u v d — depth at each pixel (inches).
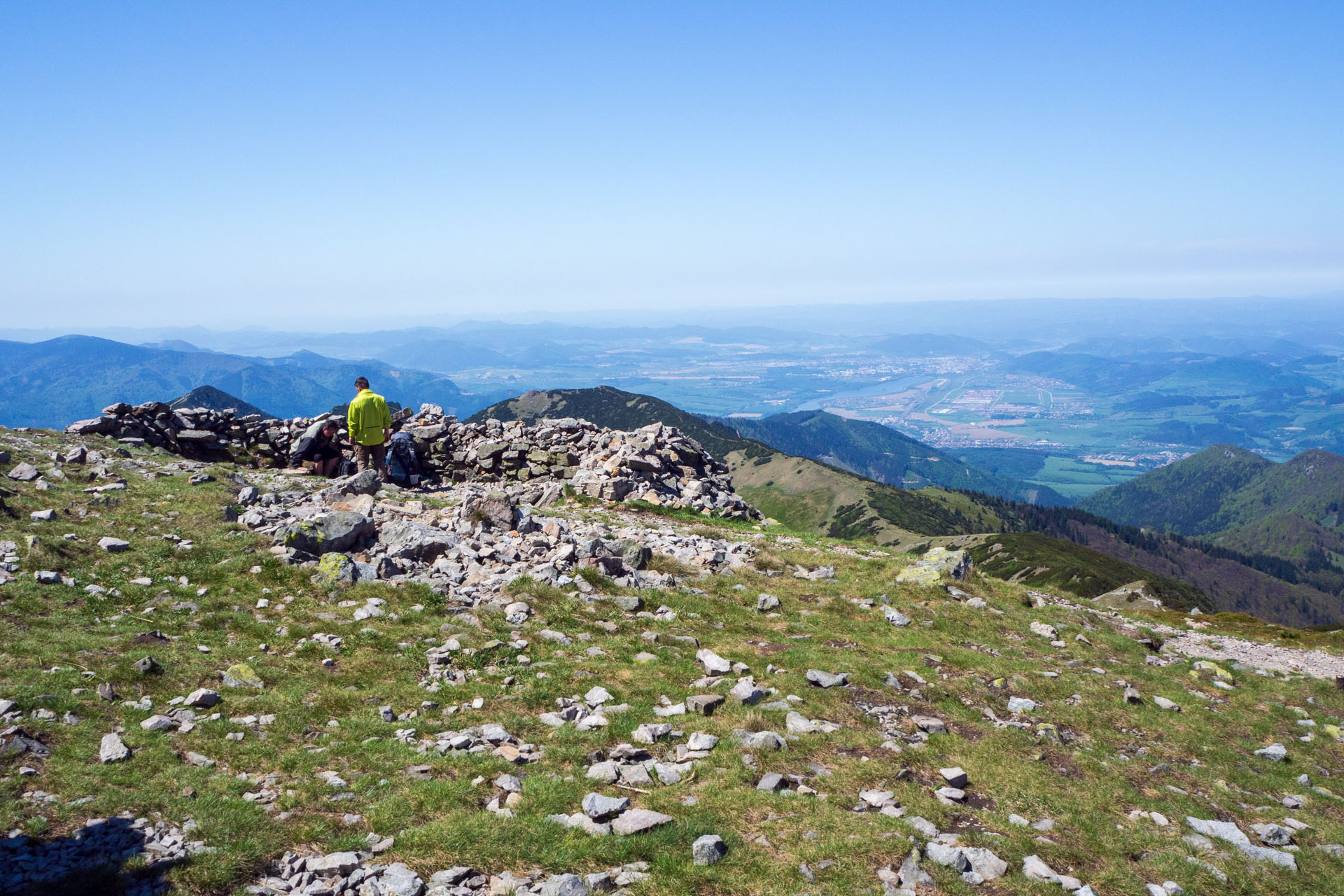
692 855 317.7
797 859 321.4
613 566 766.5
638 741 431.5
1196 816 424.5
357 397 1133.1
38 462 855.1
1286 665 800.3
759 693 508.1
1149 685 655.8
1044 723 532.4
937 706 539.2
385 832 324.8
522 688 497.4
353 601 603.5
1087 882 334.6
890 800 384.5
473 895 285.1
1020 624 780.6
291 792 343.9
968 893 305.9
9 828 284.8
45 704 378.9
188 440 1259.2
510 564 741.9
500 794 364.5
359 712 439.8
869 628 709.3
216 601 565.3
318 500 925.2
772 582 829.2
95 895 256.4
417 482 1295.5
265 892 275.6
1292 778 509.7
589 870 306.8
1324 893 352.5
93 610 517.7
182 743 373.1
